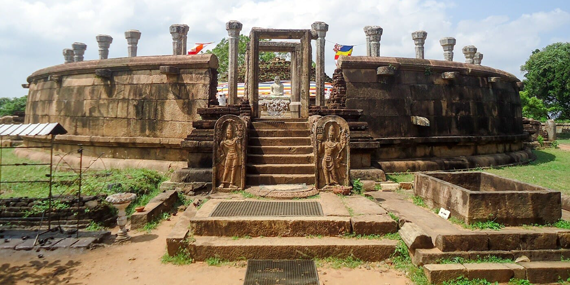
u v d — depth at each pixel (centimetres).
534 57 3822
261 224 528
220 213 569
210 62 1050
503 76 1320
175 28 1293
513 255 457
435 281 419
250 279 429
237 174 751
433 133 1148
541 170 1117
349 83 1089
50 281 434
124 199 557
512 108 1417
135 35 1323
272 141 914
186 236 515
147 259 498
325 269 461
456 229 514
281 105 1792
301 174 808
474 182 727
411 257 474
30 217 614
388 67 1073
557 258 460
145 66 1091
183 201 788
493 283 419
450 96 1180
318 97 1211
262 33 1085
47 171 1009
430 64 1135
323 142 746
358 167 942
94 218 631
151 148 1092
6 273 454
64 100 1229
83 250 524
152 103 1084
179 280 436
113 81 1130
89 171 976
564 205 674
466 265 431
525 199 521
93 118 1153
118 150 1132
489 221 518
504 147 1369
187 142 894
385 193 788
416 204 677
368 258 488
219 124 755
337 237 523
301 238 520
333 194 713
